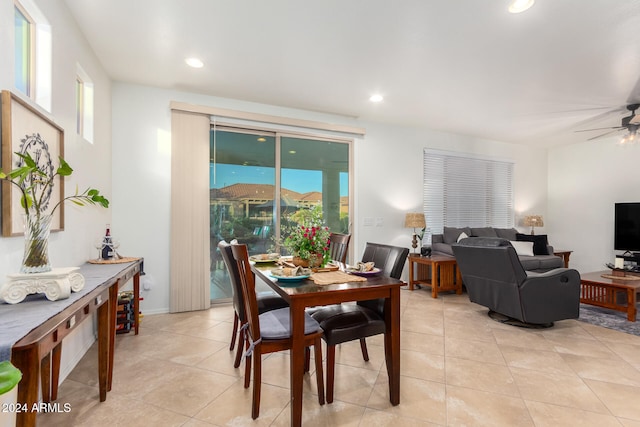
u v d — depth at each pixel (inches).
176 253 133.5
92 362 88.7
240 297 71.2
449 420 63.7
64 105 79.4
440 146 203.6
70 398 70.4
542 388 76.1
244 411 66.4
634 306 125.0
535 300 112.7
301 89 134.6
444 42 97.0
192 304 136.3
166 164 133.8
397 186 189.8
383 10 81.7
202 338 106.3
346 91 136.6
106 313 69.1
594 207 220.4
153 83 128.3
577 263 229.3
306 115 162.4
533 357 93.3
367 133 180.1
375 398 71.8
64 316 43.4
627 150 204.5
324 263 85.9
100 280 67.3
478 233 203.6
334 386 77.2
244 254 61.1
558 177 241.9
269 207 157.1
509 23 86.5
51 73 72.2
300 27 89.8
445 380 79.8
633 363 89.4
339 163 174.7
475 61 108.7
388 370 70.4
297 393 59.3
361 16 84.4
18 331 37.0
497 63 110.0
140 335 108.7
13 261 56.5
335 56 106.5
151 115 131.3
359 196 178.1
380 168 184.4
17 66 68.6
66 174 59.1
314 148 168.2
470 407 68.2
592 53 102.5
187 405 68.4
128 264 91.6
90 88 102.6
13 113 54.3
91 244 100.0
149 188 131.0
